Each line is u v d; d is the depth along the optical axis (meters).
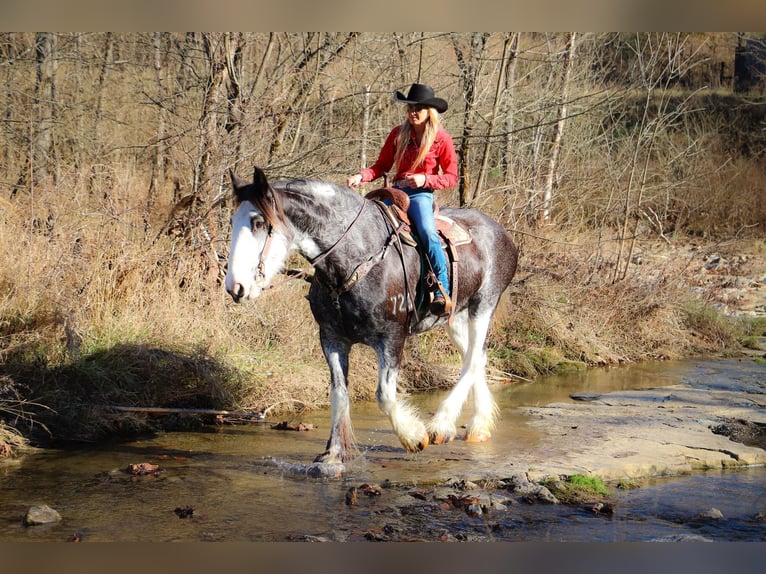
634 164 13.45
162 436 7.41
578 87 15.16
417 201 6.51
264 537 5.02
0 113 11.52
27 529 5.11
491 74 12.06
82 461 6.57
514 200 11.73
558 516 5.54
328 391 8.80
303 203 5.80
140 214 10.03
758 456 6.97
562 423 8.02
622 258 14.95
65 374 7.62
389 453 6.89
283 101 10.22
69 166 10.77
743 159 24.53
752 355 12.38
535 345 11.23
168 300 8.77
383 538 5.03
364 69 11.51
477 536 5.13
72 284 8.60
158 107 10.90
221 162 9.62
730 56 30.48
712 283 16.61
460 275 6.85
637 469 6.54
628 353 11.88
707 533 5.33
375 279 6.05
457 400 7.21
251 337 9.16
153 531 5.11
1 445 6.66
